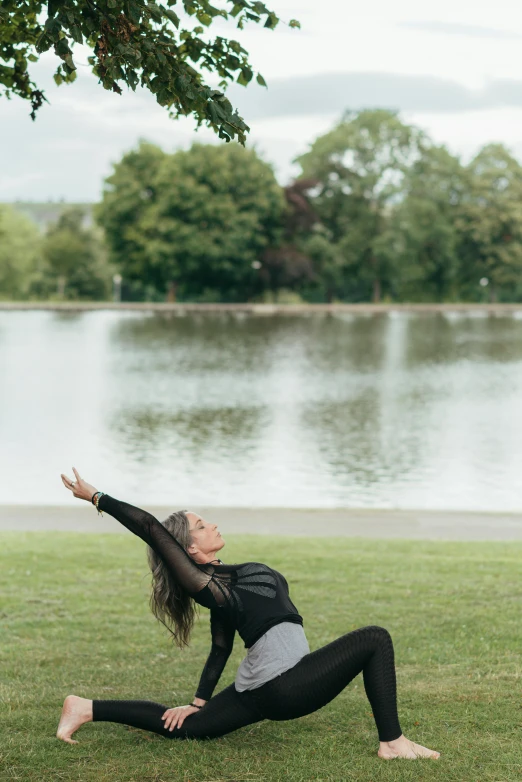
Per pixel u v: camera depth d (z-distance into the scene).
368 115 95.06
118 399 26.67
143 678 5.62
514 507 14.23
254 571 4.21
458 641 6.30
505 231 103.00
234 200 89.69
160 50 4.25
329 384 30.64
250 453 18.81
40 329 56.28
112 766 4.18
